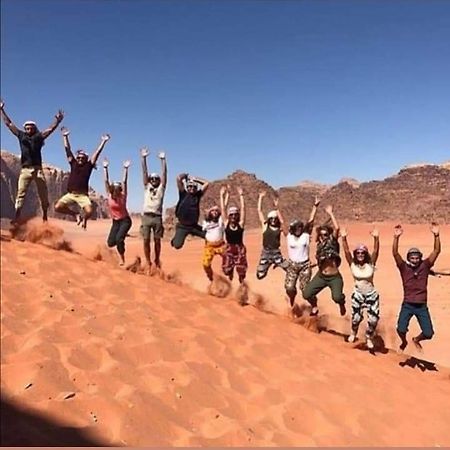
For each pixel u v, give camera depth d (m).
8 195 101.81
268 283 17.23
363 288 7.60
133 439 3.82
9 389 4.08
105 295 7.06
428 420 5.27
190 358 5.52
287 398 5.10
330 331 8.48
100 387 4.40
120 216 9.30
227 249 8.96
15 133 9.24
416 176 80.69
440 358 8.97
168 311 7.03
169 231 60.41
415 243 40.12
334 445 4.36
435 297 14.56
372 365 6.84
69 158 9.43
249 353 6.16
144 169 9.32
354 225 68.44
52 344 4.91
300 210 83.88
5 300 5.89
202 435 4.12
